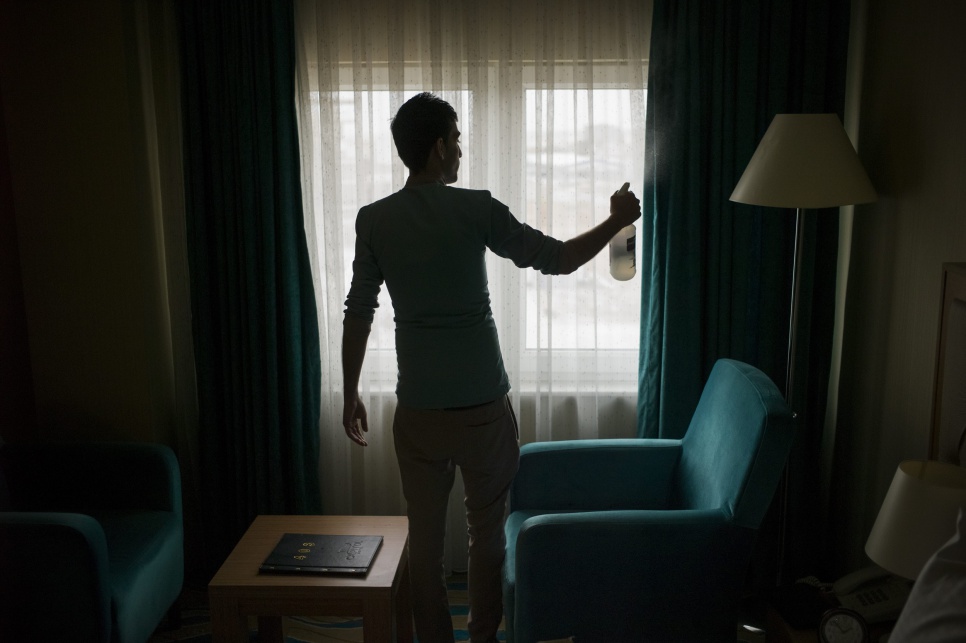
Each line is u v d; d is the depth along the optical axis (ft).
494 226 6.89
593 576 7.50
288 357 10.62
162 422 10.93
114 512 9.53
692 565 7.50
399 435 7.33
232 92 10.20
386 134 10.61
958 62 7.51
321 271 10.98
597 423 10.96
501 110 10.37
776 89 9.82
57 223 10.19
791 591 7.41
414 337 6.99
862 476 9.67
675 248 10.07
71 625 7.71
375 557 8.08
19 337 10.34
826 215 10.02
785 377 10.43
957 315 6.64
